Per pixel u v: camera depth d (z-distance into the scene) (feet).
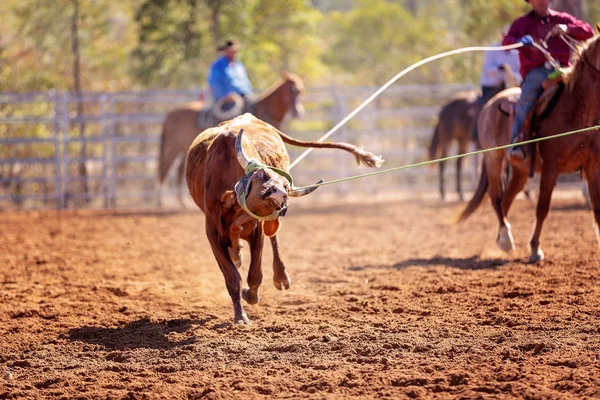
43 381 24.94
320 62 160.35
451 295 34.55
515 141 39.75
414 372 24.30
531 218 61.77
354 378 23.98
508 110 43.27
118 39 144.97
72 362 27.20
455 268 41.19
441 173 84.07
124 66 135.95
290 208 82.02
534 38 39.93
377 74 157.38
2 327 31.96
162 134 83.30
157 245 55.47
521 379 23.12
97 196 88.63
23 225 69.82
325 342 27.94
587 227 54.24
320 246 53.62
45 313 34.14
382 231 60.54
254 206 26.58
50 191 98.73
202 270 44.91
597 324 28.50
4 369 26.63
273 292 37.63
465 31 121.49
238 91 77.15
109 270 45.09
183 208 85.10
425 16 163.94
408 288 36.47
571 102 38.19
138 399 23.02
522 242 49.21
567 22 40.16
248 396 22.80
